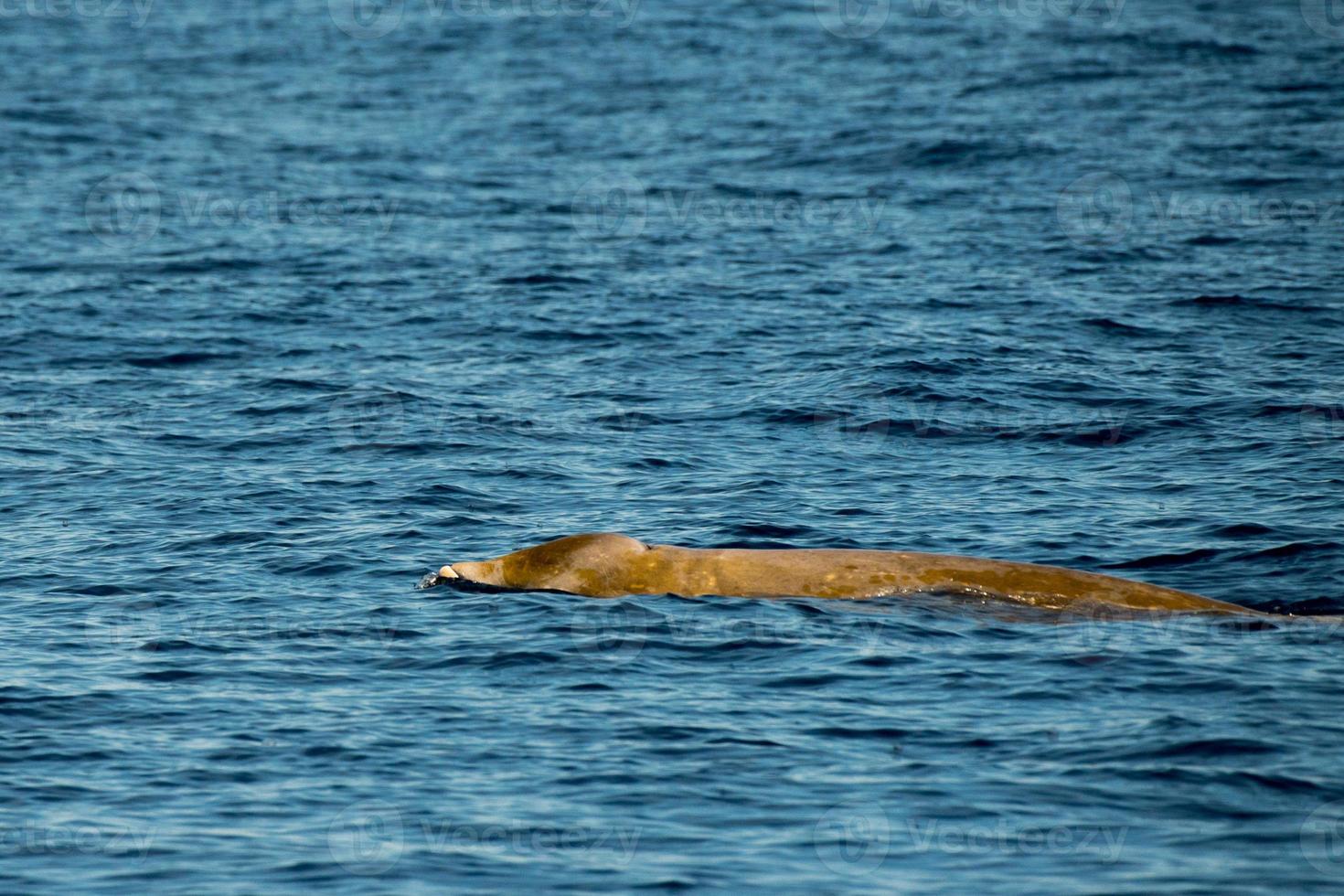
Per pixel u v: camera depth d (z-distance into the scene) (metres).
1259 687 40.03
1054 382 75.94
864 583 47.22
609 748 37.25
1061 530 54.94
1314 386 74.44
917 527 55.72
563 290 99.25
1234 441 66.12
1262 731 37.31
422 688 41.00
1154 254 104.81
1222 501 57.75
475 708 39.72
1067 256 105.12
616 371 80.62
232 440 68.81
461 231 118.31
